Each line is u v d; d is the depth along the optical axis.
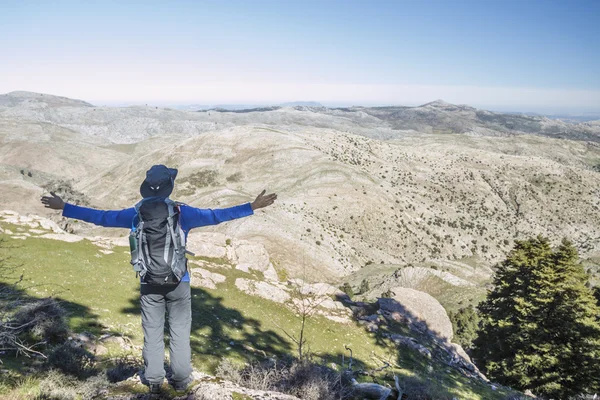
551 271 31.19
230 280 26.53
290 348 18.92
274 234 165.12
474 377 24.48
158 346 3.55
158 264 3.20
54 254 21.28
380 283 114.00
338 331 24.19
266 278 29.16
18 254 19.75
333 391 5.75
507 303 34.28
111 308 15.99
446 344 29.95
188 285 3.57
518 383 29.97
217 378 4.32
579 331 29.16
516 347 31.20
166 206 3.28
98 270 20.86
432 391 6.90
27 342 8.71
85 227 64.88
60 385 5.04
